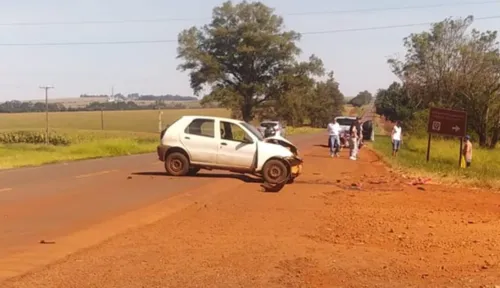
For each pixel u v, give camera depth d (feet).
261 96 299.38
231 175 68.28
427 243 33.45
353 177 70.44
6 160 99.45
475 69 166.61
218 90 284.61
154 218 40.63
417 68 199.93
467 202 50.62
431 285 24.94
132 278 25.52
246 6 284.41
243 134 63.26
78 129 272.92
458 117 88.69
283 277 25.93
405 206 47.37
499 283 25.11
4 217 40.42
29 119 373.40
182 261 28.53
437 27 192.65
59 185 59.47
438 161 96.78
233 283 24.94
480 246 32.73
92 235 34.55
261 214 42.32
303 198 51.01
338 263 28.53
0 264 27.73
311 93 315.17
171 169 66.13
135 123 338.75
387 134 273.33
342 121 141.08
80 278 25.46
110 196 50.90
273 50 288.30
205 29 290.15
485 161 101.65
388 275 26.53
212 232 35.68
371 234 35.76
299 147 140.05
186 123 65.77
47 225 37.52
